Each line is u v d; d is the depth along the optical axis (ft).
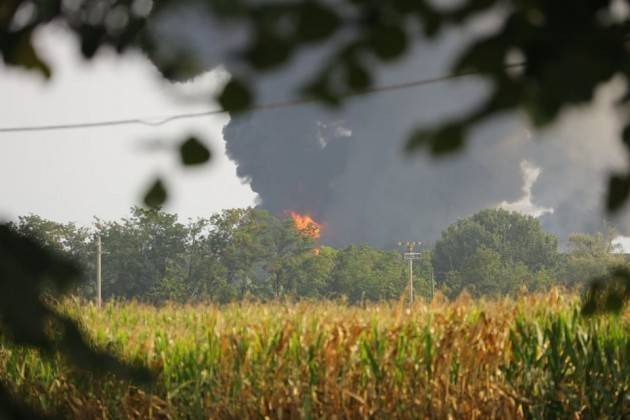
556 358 90.99
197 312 132.36
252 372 95.04
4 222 15.98
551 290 103.60
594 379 89.92
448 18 18.10
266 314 110.63
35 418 17.57
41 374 92.17
